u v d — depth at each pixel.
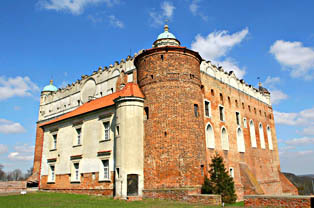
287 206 18.42
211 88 39.09
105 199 27.19
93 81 45.47
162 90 29.88
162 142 28.28
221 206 21.09
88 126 35.03
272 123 58.41
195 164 28.23
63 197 29.06
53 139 40.72
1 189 38.75
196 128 29.64
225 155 38.06
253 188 38.25
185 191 24.55
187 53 31.62
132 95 30.09
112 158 30.66
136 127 29.38
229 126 41.22
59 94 52.28
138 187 27.78
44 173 39.94
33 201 25.30
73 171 35.25
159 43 38.62
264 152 50.78
